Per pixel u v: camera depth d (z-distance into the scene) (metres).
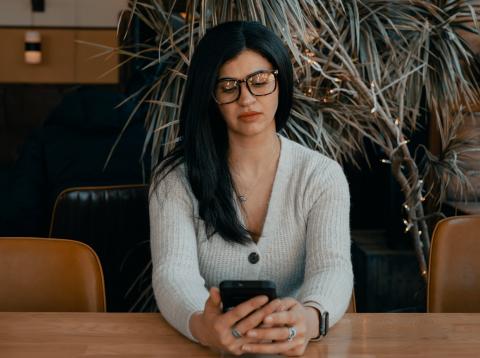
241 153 1.74
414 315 1.53
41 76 8.52
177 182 1.74
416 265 3.23
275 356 1.34
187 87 1.69
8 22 8.48
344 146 2.75
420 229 2.90
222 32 1.64
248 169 1.75
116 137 3.50
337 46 2.50
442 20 2.69
